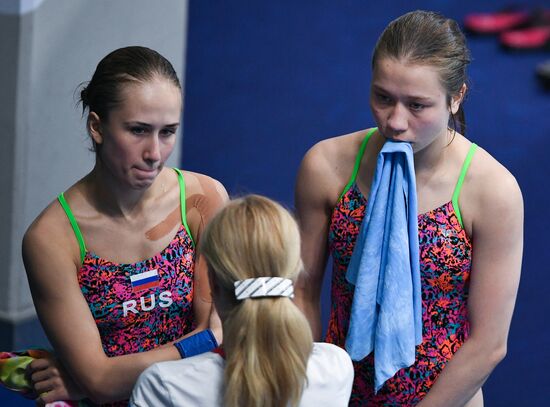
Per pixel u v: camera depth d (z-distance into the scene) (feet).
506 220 29.27
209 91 80.89
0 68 54.95
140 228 28.78
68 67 57.00
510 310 30.14
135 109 26.25
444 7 89.35
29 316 58.65
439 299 30.30
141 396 23.90
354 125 77.20
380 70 27.43
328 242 31.81
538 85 81.15
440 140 28.96
